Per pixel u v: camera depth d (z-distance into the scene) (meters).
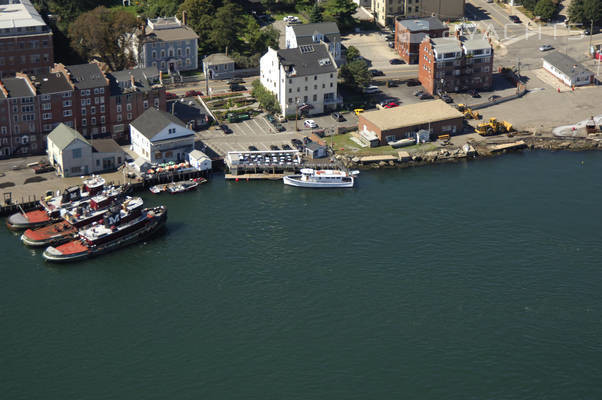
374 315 171.50
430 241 196.88
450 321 169.50
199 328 168.38
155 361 159.50
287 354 160.88
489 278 182.75
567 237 198.00
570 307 173.25
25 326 169.50
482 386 152.75
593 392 151.25
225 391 151.88
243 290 180.00
